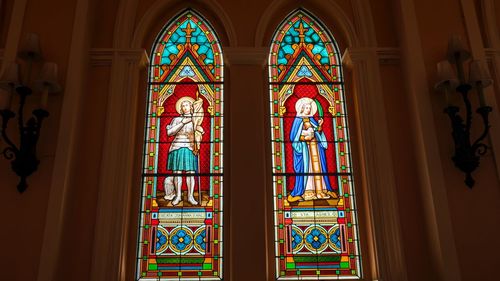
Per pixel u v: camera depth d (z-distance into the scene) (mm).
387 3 4535
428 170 3725
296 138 4246
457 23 4191
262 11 4504
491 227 3592
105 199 3828
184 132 4238
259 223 3838
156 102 4336
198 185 4074
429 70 4023
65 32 4023
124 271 3762
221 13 4480
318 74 4477
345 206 4059
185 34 4566
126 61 4242
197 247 3902
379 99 4184
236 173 3963
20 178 3613
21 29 4012
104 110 4109
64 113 3785
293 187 4098
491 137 3809
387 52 4328
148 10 4453
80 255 3719
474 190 3676
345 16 4492
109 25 4383
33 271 3404
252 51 4316
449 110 3736
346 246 3947
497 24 4316
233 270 3725
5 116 3564
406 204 3914
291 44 4562
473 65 3771
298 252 3914
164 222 3965
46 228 3502
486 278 3467
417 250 3793
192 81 4410
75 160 3857
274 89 4398
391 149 4066
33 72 3877
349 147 4215
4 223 3506
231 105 4164
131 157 4023
